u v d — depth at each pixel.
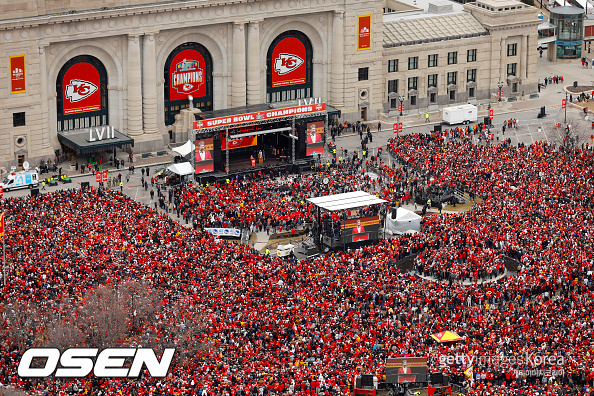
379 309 162.00
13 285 161.12
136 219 189.50
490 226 191.12
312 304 159.75
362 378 141.12
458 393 143.38
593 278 170.75
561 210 195.12
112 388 135.75
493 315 158.62
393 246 186.38
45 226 183.38
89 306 151.25
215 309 157.38
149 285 159.38
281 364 143.50
